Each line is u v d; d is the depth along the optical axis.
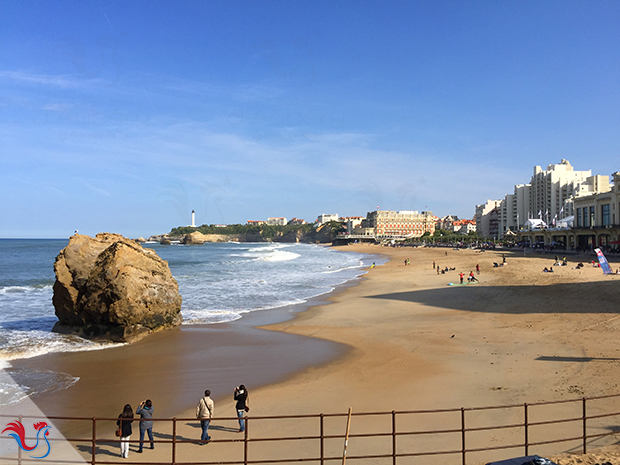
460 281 43.69
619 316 23.25
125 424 10.45
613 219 73.56
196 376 17.23
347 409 13.28
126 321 23.42
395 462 9.48
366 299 37.06
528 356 17.80
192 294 41.62
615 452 9.36
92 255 25.33
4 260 99.19
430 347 20.41
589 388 13.60
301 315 30.62
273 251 162.50
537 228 110.62
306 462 9.96
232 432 11.83
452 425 11.66
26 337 23.97
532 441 10.43
